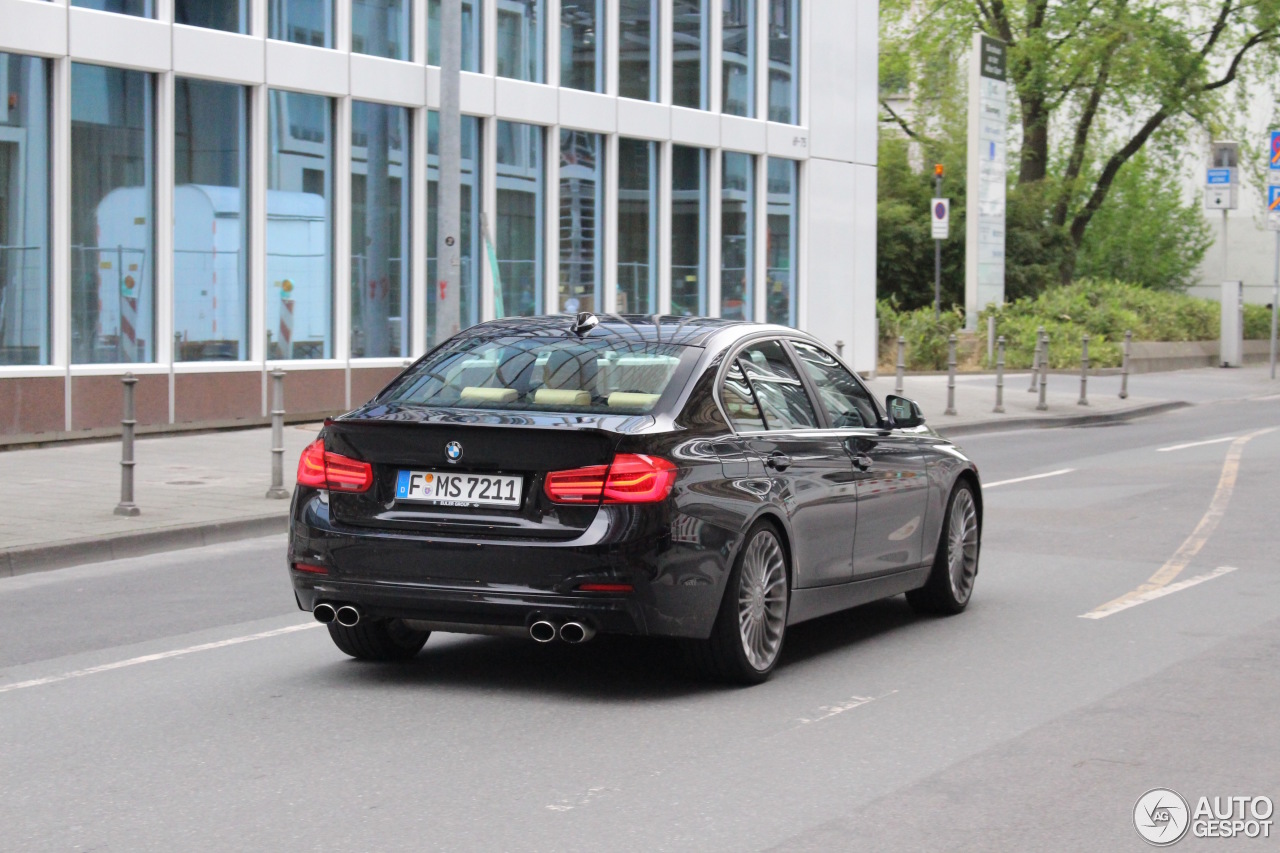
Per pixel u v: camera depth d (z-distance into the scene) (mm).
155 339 18094
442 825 4852
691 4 26094
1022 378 32188
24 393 16562
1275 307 35844
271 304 19406
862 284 30594
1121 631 8398
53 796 5184
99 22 17219
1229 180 40219
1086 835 4832
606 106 24156
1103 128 49344
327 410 20078
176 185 18250
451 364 7246
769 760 5680
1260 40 46406
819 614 7582
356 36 20406
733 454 6832
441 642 8016
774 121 28078
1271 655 7730
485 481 6500
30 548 10453
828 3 29172
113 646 7910
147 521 11758
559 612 6320
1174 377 35000
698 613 6547
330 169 20188
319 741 5945
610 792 5242
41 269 16922
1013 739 6031
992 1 45250
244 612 8914
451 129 17484
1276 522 13016
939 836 4789
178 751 5789
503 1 22578
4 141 16562
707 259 26656
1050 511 13812
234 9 18891
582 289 24062
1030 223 44875
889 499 8094
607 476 6336
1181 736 6094
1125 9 43938
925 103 47875
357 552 6602
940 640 8172
